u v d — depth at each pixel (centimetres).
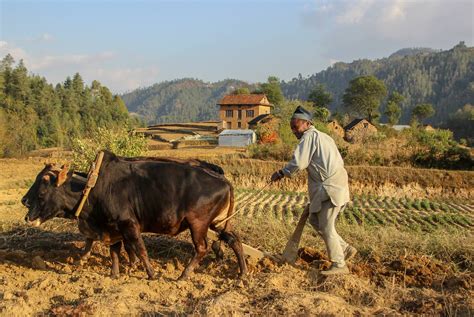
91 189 754
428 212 2077
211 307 614
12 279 765
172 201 738
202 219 744
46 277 753
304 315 597
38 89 8738
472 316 600
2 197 2000
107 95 11838
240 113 9062
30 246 985
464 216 1948
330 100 11494
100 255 910
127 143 1506
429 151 3494
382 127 7400
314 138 714
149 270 757
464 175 2966
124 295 654
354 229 1027
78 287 709
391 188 2956
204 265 846
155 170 754
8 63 8438
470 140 9019
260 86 11881
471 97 18812
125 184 753
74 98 10256
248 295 671
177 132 8862
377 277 761
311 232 1070
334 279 708
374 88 10756
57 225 1128
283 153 3578
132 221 752
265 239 969
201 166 797
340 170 718
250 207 1938
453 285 726
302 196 2506
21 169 3553
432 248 891
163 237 988
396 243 919
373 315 610
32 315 625
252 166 3197
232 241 766
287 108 5025
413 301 657
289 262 787
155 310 621
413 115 11944
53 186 768
